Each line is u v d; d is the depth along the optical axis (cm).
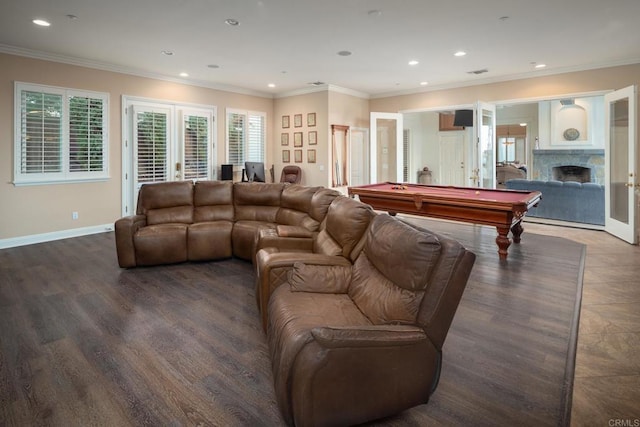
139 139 646
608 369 219
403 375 168
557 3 372
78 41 486
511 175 1026
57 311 299
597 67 593
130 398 191
